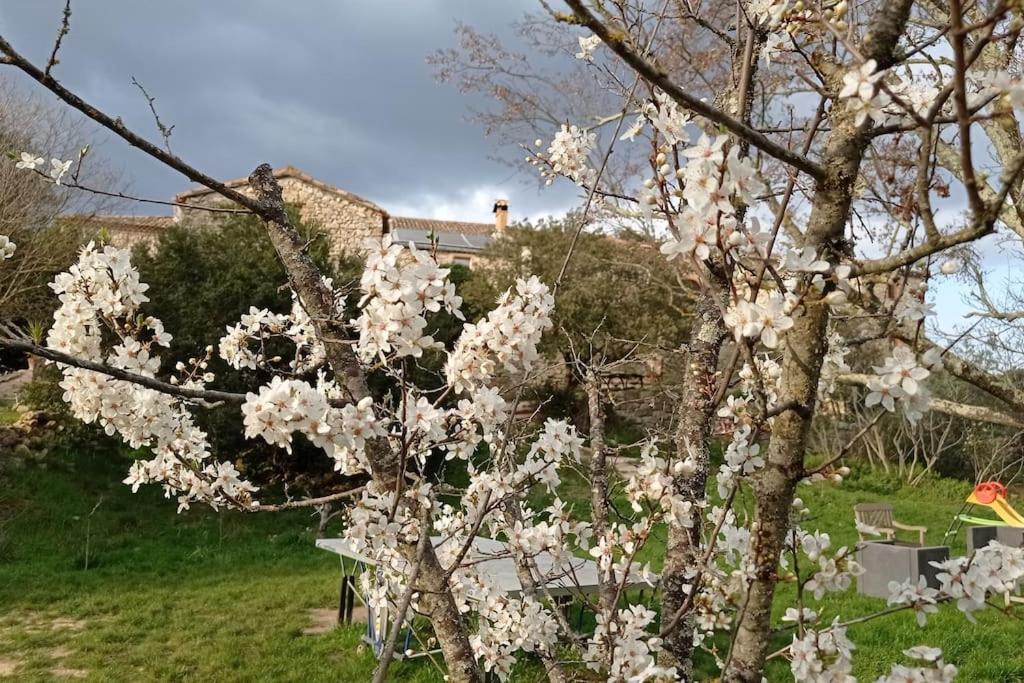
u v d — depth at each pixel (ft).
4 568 25.07
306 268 6.31
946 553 22.81
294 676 17.08
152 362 7.57
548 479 7.93
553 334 39.63
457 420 7.63
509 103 21.29
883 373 4.18
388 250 5.38
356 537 6.69
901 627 19.22
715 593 6.29
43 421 34.91
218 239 35.35
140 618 21.16
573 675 7.75
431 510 7.30
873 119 4.15
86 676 17.28
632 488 6.98
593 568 16.25
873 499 39.78
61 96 4.83
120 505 31.50
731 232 4.06
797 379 4.14
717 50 12.30
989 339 21.83
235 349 9.71
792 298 3.91
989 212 3.41
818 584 5.29
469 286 47.78
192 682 17.01
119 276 7.39
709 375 7.08
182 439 8.59
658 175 4.90
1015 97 3.00
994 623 19.67
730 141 4.81
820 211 4.22
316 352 9.98
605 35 3.30
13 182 31.81
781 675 15.24
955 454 46.26
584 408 32.50
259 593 23.75
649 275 13.48
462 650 5.96
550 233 45.85
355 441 5.60
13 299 30.89
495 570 15.96
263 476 33.50
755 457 5.96
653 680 6.05
